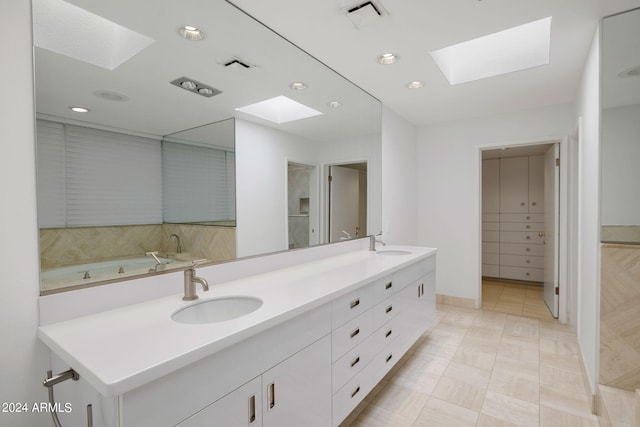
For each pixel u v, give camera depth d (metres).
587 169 2.20
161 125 1.51
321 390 1.50
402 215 3.81
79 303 1.21
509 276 5.13
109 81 1.33
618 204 1.76
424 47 2.11
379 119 3.22
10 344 1.06
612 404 1.64
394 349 2.25
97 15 1.28
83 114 1.25
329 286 1.64
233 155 1.87
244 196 1.94
